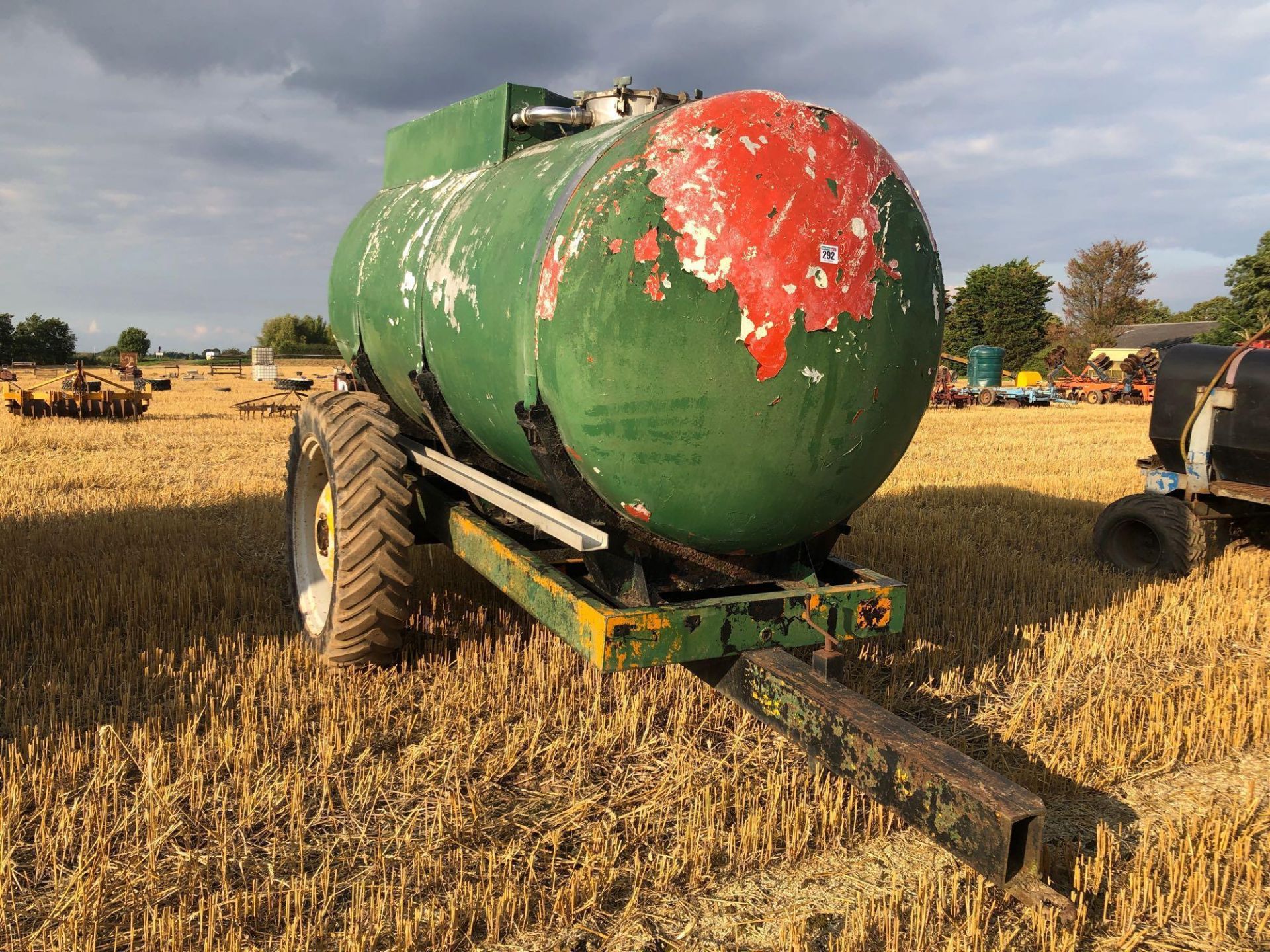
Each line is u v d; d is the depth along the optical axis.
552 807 3.31
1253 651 5.30
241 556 6.68
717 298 2.79
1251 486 6.68
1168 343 58.41
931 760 2.34
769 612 3.07
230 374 57.50
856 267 2.90
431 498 4.59
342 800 3.29
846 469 3.09
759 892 2.90
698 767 3.62
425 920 2.66
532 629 5.10
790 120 2.92
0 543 6.75
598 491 3.17
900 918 2.75
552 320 2.98
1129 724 4.18
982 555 7.18
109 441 14.44
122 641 4.82
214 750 3.58
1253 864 3.04
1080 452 15.75
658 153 2.88
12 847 2.80
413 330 4.33
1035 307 61.22
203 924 2.63
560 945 2.60
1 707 3.98
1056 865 3.08
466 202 4.14
